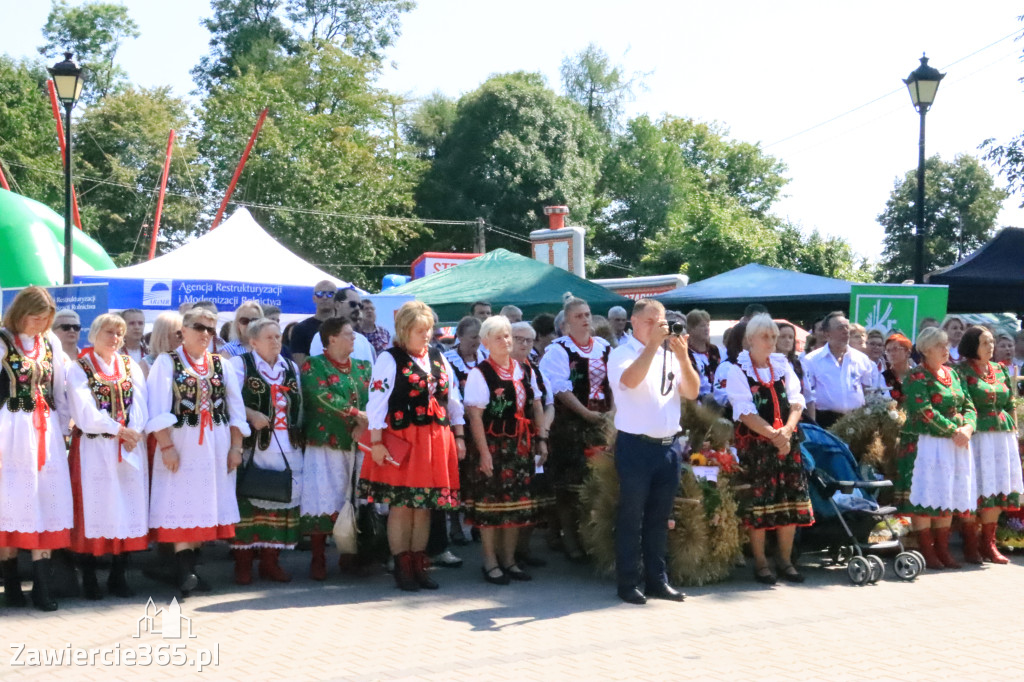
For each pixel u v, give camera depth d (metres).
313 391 7.30
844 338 9.25
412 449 6.95
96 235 39.38
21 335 6.27
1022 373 10.77
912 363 10.84
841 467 7.96
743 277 14.50
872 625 6.19
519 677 5.04
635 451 6.71
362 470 7.14
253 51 47.97
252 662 5.25
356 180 41.38
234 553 7.28
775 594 7.09
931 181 43.31
